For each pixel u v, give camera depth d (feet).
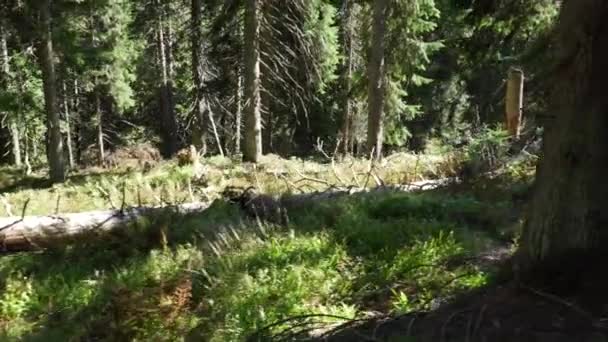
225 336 17.92
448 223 26.66
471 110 85.61
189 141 128.06
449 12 73.72
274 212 29.86
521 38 40.19
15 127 88.84
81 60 69.56
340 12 81.41
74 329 20.13
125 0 96.48
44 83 64.23
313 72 74.43
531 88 41.68
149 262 24.70
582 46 14.02
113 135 128.26
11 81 69.05
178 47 106.11
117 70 95.71
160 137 121.60
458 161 42.24
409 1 62.59
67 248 27.99
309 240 25.27
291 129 93.61
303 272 21.91
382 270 21.97
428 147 74.69
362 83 71.05
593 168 13.92
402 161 51.13
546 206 14.62
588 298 12.96
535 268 14.53
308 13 69.67
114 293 21.62
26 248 28.43
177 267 24.06
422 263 22.22
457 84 89.10
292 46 72.38
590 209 13.88
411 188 36.11
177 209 31.19
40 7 61.87
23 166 83.25
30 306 22.75
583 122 14.01
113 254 27.27
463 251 23.21
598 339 11.66
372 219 28.14
